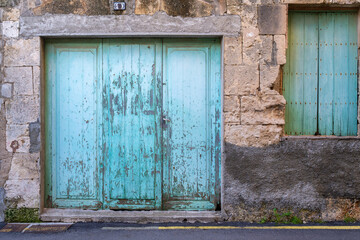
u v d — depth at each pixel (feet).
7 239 12.41
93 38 14.35
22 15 13.92
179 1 13.87
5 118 14.06
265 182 13.94
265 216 13.96
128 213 14.28
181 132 14.39
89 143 14.44
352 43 14.35
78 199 14.60
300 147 13.89
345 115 14.38
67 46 14.38
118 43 14.38
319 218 13.92
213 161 14.39
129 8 13.88
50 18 13.91
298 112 14.42
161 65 14.35
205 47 14.37
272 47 13.85
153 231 13.10
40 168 14.06
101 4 13.89
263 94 13.87
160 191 14.49
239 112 13.91
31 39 13.91
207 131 14.38
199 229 13.25
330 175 13.89
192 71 14.37
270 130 13.89
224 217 14.03
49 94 14.38
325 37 14.42
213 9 13.87
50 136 14.42
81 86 14.40
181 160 14.43
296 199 13.93
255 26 13.84
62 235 12.75
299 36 14.46
